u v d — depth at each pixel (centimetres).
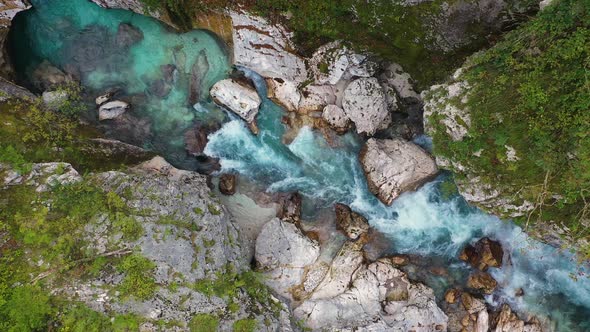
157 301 1052
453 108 1152
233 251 1228
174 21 1376
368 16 1185
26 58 1371
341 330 1227
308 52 1375
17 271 1025
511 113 1045
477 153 1141
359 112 1392
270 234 1335
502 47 1066
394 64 1366
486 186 1176
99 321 1012
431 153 1375
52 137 1209
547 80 997
